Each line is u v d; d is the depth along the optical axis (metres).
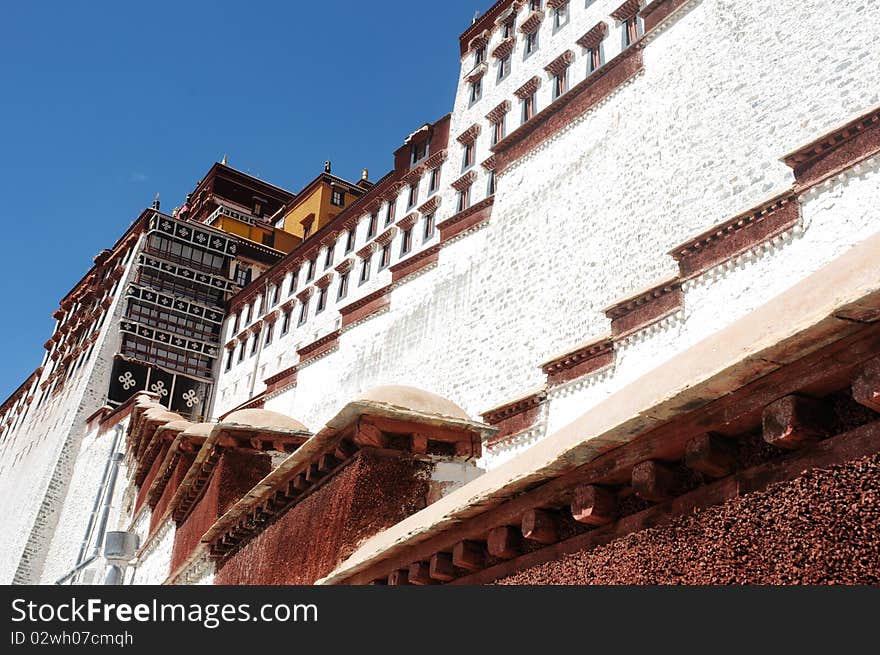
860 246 5.23
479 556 7.08
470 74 32.59
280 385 39.03
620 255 20.64
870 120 14.45
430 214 33.16
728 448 4.96
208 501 15.63
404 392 10.96
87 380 46.50
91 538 34.44
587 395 19.06
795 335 4.26
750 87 18.47
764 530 4.62
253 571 13.12
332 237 40.91
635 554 5.45
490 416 22.20
